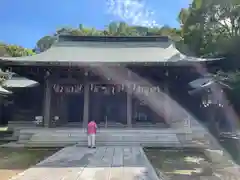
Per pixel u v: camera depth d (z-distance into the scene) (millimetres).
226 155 11398
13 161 11359
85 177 7621
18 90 26562
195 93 15016
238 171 9164
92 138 13914
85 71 18781
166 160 11641
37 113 26672
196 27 25125
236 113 14406
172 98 20391
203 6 22438
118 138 15719
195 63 17250
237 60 18906
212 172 9336
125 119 23750
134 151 12742
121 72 19000
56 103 20953
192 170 9703
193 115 20062
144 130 16953
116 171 8406
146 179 7453
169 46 23641
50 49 22641
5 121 27281
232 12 20344
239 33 20609
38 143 15539
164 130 16891
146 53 21609
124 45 24109
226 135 14500
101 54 21438
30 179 7387
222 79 14602
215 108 14023
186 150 14328
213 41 22797
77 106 24125
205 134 16047
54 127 19109
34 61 17312
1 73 28094
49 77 18984
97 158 10781
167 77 19250
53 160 10312
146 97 22297
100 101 24172
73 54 21312
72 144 15445
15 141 17031
